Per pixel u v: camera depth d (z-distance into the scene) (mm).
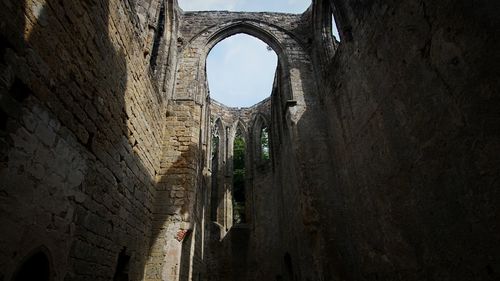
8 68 2662
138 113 6617
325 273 8531
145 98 7164
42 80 3156
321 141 10414
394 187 5891
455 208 4172
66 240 3672
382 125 6352
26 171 2914
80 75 3979
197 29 12344
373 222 6902
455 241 4168
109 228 5047
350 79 8109
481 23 3668
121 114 5559
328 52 10891
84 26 4055
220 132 21344
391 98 5914
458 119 4094
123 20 5578
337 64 9125
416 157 5109
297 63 11977
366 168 7242
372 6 6590
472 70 3820
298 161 10172
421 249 4984
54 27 3373
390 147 6035
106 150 4871
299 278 10438
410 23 5160
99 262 4664
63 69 3568
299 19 12992
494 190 3516
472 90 3834
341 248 8836
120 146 5531
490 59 3551
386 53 6051
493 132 3525
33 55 3008
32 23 2996
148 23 7578
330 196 9602
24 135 2879
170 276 7547
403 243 5562
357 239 7945
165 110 9383
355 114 7836
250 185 19656
